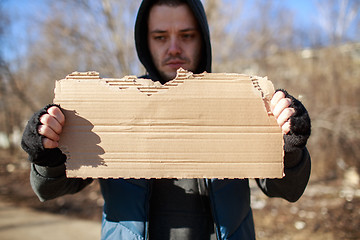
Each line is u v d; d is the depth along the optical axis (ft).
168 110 3.38
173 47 4.84
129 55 28.76
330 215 16.96
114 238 3.95
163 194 4.18
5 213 19.79
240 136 3.36
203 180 4.16
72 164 3.31
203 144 3.35
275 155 3.34
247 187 4.42
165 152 3.34
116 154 3.33
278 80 36.58
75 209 20.67
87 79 3.44
